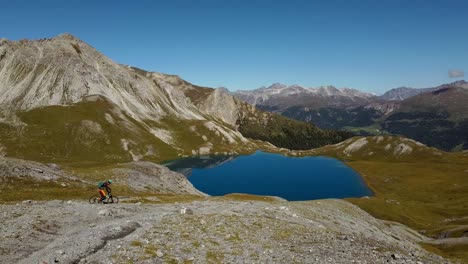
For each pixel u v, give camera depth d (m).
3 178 59.28
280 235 33.84
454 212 132.25
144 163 109.00
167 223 32.81
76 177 75.31
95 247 23.12
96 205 42.41
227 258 24.27
